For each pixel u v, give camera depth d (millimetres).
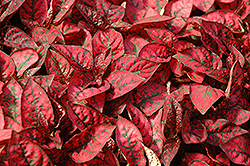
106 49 472
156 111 467
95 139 424
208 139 458
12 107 428
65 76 460
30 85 425
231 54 470
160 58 475
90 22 482
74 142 426
